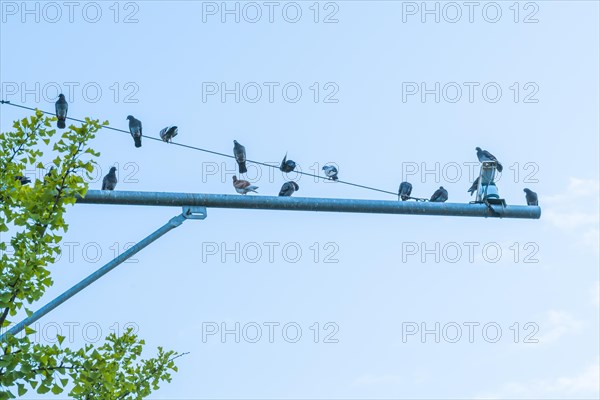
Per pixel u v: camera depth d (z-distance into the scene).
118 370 19.52
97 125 15.45
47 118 15.74
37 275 14.87
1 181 15.12
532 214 16.27
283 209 15.65
